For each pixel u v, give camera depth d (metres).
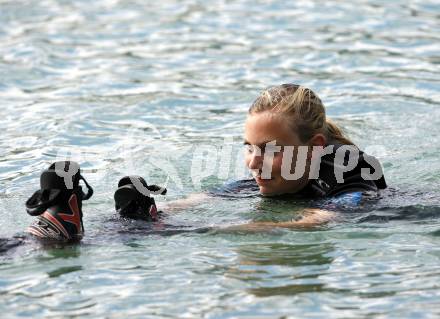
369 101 22.95
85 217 14.57
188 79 25.27
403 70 25.58
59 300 11.66
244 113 22.17
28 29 30.80
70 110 22.44
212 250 13.27
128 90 24.30
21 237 13.24
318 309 11.34
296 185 15.57
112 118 21.84
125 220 14.20
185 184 17.08
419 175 17.27
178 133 20.62
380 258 12.97
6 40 29.38
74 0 35.56
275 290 11.91
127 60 27.31
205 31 30.58
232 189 16.25
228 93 23.89
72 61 27.19
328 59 26.86
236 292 11.85
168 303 11.55
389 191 15.78
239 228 14.05
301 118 15.24
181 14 32.91
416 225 14.28
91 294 11.83
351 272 12.46
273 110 15.20
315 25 30.81
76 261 12.80
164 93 23.92
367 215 14.59
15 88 24.50
